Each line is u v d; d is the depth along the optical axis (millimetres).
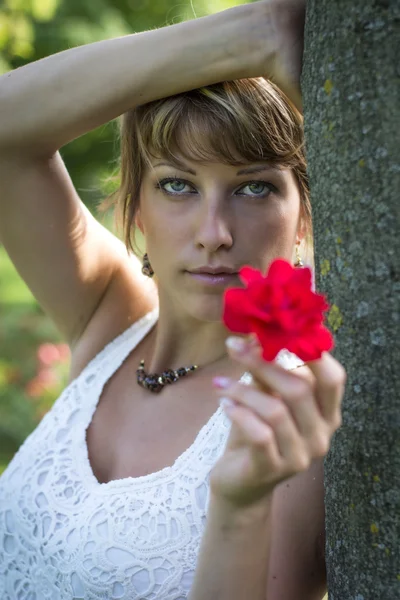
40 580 1952
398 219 1231
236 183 1769
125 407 2105
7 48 6500
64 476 2010
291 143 1761
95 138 7703
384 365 1271
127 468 1963
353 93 1262
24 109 1892
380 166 1239
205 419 1933
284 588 1637
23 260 2207
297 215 1858
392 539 1288
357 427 1318
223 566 1301
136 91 1738
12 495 2082
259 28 1600
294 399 1102
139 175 1933
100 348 2301
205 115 1702
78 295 2273
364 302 1284
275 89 1733
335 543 1401
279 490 1655
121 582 1807
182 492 1824
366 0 1233
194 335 2045
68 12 7234
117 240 2367
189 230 1797
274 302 989
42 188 2074
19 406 6762
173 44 1680
